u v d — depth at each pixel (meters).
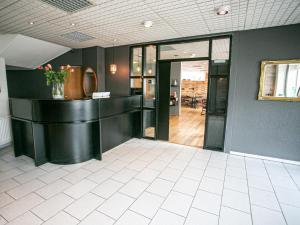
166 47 5.25
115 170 3.39
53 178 3.07
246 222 2.14
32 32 4.12
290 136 3.70
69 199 2.52
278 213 2.30
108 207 2.37
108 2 2.67
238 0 2.58
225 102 4.25
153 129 5.42
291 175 3.27
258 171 3.41
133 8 2.88
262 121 3.89
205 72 15.27
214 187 2.87
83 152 3.70
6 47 4.44
